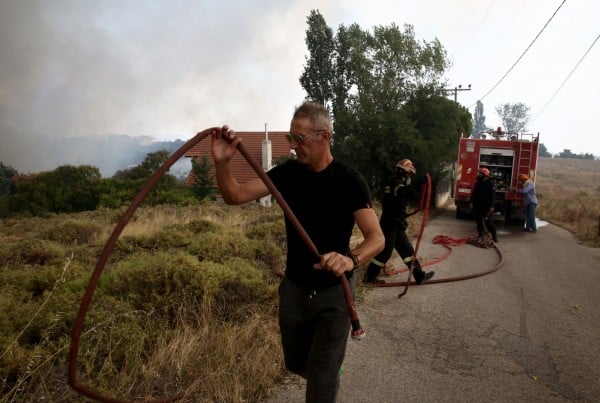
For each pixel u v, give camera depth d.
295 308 2.69
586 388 4.07
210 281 5.02
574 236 13.48
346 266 2.32
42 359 3.42
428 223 15.63
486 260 9.49
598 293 7.20
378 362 4.40
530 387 4.04
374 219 2.57
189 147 2.23
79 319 1.98
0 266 6.76
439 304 6.27
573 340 5.17
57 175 26.19
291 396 3.59
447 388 3.96
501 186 15.91
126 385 3.44
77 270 6.02
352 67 22.52
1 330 3.80
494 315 5.91
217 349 3.97
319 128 2.55
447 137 21.78
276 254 7.44
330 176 2.62
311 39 27.19
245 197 2.64
